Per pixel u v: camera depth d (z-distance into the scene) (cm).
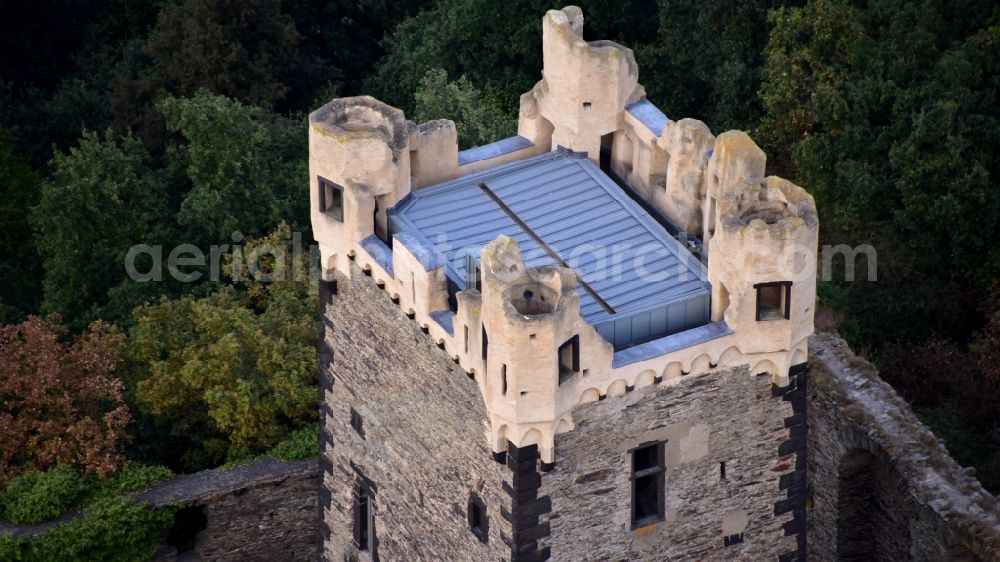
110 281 18425
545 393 10662
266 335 16388
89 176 18412
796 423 11512
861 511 15025
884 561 14975
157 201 18725
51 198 18312
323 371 12669
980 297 18225
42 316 18350
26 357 15988
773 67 19112
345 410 12594
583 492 11150
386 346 11931
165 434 16500
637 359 10931
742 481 11569
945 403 17038
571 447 10994
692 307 11288
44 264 18750
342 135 11725
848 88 18650
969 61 18588
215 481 15512
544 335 10506
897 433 14538
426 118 19250
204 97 18762
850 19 19000
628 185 12444
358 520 12838
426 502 12019
